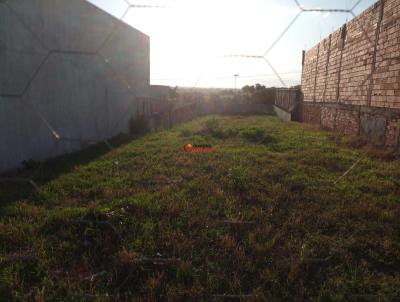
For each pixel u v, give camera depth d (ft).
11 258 6.17
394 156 14.76
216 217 8.37
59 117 16.46
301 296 5.31
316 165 13.74
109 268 6.09
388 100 18.29
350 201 9.39
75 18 17.22
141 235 7.33
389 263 6.31
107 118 21.04
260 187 10.74
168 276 5.92
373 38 20.88
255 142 20.52
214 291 5.50
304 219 8.21
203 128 26.20
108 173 12.36
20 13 13.30
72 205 9.02
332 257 6.52
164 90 38.58
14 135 13.44
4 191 10.03
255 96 45.98
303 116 35.88
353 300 5.21
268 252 6.63
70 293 5.23
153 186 10.85
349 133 22.90
